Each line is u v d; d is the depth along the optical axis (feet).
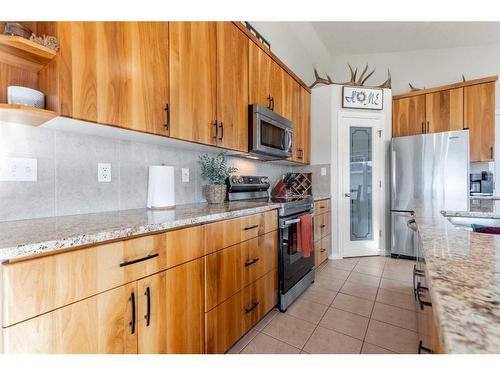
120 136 4.96
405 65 14.44
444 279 1.50
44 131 4.16
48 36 3.45
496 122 12.72
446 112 11.58
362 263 10.94
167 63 4.92
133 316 3.26
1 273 2.27
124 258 3.17
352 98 11.92
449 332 1.02
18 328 2.32
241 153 7.79
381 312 6.70
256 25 9.27
